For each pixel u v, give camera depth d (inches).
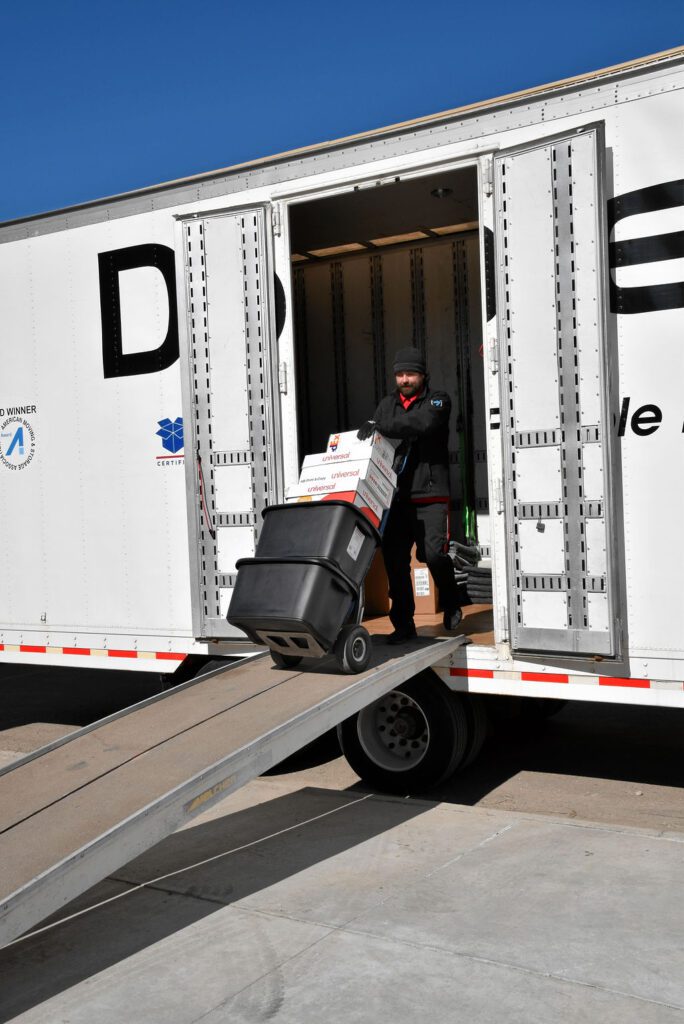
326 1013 116.0
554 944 128.9
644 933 130.5
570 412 175.6
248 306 210.4
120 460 229.9
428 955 128.3
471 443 308.5
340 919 141.0
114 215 229.8
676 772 221.3
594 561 173.5
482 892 147.2
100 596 233.9
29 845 130.0
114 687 358.9
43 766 159.5
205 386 215.0
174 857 172.1
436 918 139.2
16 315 244.1
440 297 311.0
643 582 171.6
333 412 330.0
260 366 209.3
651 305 169.8
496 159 183.6
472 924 136.6
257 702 173.6
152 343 224.8
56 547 239.9
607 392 171.6
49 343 239.3
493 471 188.2
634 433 171.5
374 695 179.9
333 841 173.6
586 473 174.1
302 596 177.0
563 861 157.2
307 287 334.6
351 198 252.7
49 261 238.8
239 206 211.0
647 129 170.7
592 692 178.5
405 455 206.8
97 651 234.8
